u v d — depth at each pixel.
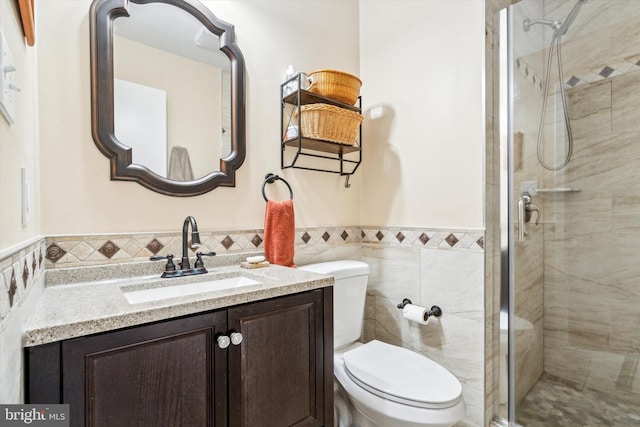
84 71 1.10
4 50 0.53
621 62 1.71
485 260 1.46
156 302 0.78
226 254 1.41
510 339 1.49
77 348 0.63
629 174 1.70
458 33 1.57
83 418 0.63
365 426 1.28
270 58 1.62
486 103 1.47
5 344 0.47
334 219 1.89
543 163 1.76
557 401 1.69
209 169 1.39
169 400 0.75
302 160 1.75
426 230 1.69
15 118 0.64
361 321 1.65
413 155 1.76
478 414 1.47
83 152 1.09
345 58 2.00
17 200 0.65
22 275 0.62
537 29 1.67
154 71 1.25
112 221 1.14
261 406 0.92
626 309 1.70
